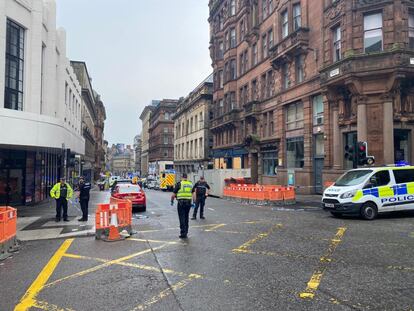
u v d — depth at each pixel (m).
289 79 27.39
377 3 18.80
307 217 13.51
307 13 24.81
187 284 5.65
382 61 18.16
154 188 52.75
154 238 9.95
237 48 40.25
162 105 98.56
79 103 38.69
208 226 11.82
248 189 21.30
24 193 20.09
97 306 4.80
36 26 18.94
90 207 19.80
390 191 12.74
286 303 4.72
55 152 22.72
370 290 5.15
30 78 18.64
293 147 27.38
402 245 8.12
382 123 18.42
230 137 42.31
